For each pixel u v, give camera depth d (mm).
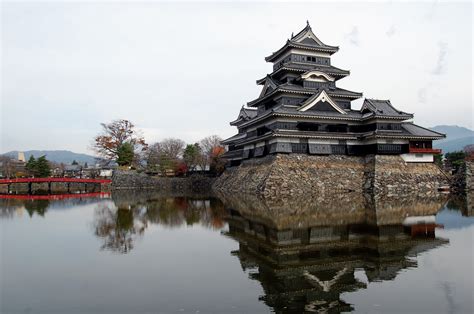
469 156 73062
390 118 46219
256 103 56406
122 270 13734
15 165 107812
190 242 18844
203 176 78688
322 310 9641
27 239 20000
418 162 46969
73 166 133500
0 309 10070
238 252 16328
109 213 31906
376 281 11945
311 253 15672
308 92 48906
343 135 46188
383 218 24875
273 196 39469
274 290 11219
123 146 75375
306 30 53406
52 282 12367
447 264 13781
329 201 36062
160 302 10398
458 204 33344
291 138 44812
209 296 10797
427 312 9461
